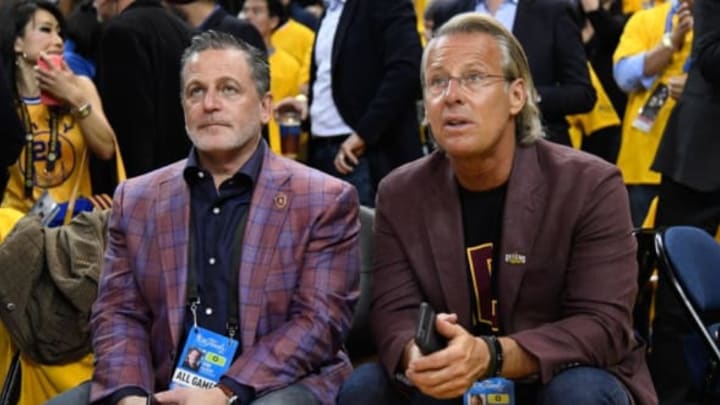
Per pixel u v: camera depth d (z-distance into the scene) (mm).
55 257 3441
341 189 3010
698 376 3406
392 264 2910
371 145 4445
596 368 2707
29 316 3420
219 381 2844
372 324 2912
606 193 2785
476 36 2797
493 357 2623
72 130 3938
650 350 4086
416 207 2896
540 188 2816
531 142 2871
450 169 2891
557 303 2818
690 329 4000
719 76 4117
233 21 4480
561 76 4641
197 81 2992
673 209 4336
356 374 2848
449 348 2557
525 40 4652
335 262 2967
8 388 3428
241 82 2998
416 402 2781
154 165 4117
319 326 2898
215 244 2973
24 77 3951
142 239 3004
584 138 5715
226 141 2957
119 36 4051
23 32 3943
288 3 6008
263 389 2822
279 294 2922
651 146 5082
